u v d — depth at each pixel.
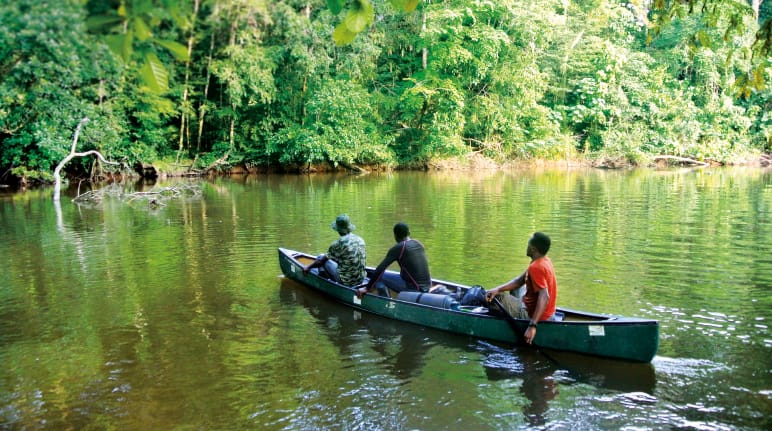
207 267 8.06
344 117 23.23
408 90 23.84
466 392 4.27
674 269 7.57
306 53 17.03
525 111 26.06
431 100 25.31
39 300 6.60
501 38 23.92
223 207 13.95
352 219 11.83
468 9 23.27
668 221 11.35
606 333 4.75
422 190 17.55
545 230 10.46
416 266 6.15
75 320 5.92
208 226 11.25
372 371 4.66
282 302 6.52
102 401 4.19
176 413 4.01
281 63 19.59
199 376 4.59
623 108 27.38
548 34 25.70
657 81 27.14
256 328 5.68
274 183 20.44
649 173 23.59
